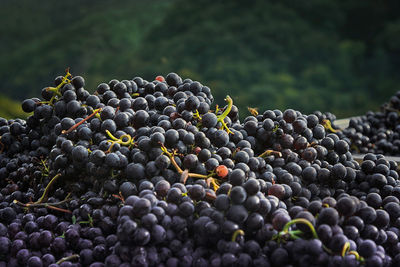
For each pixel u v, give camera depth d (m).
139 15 11.75
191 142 1.25
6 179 1.45
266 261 1.03
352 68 9.63
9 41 11.70
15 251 1.18
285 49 9.70
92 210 1.20
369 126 2.43
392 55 9.83
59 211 1.27
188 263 1.04
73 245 1.16
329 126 2.04
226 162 1.25
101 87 1.49
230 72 8.66
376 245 1.13
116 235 1.13
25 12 12.93
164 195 1.10
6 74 9.80
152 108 1.47
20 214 1.32
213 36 9.86
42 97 1.43
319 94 8.56
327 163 1.39
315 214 1.07
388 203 1.25
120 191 1.15
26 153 1.49
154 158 1.19
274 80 8.75
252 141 1.41
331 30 10.55
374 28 10.55
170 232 1.04
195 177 1.22
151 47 9.85
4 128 1.54
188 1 11.26
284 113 1.43
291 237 1.02
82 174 1.28
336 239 1.00
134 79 1.60
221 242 1.03
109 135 1.23
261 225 1.04
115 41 10.52
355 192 1.38
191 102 1.34
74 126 1.28
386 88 9.13
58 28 12.12
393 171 1.45
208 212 1.06
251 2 10.77
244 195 1.02
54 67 9.62
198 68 8.96
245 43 9.62
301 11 10.73
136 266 1.00
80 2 13.31
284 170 1.31
